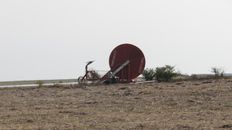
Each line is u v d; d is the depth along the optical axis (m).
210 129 19.81
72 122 21.97
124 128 20.22
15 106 28.53
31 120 22.59
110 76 46.31
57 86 41.94
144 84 41.97
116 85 42.09
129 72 47.00
